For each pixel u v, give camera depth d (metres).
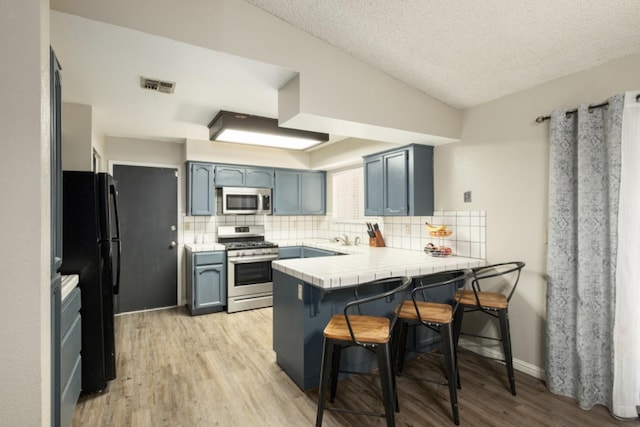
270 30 2.01
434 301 2.88
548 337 2.27
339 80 2.30
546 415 2.00
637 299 1.91
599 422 1.93
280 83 2.33
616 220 1.95
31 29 1.14
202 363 2.69
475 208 2.90
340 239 4.68
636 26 1.79
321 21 2.04
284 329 2.56
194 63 1.99
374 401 2.17
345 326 1.90
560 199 2.22
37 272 1.14
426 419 1.96
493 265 2.50
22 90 1.12
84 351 2.21
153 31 1.66
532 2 1.70
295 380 2.39
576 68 2.21
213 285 4.05
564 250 2.21
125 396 2.21
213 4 1.82
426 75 2.52
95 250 2.23
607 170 2.02
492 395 2.22
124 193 4.05
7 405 1.11
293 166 4.89
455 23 1.93
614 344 1.97
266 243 4.52
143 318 3.87
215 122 3.25
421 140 3.04
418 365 2.69
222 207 4.42
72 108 2.70
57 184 1.49
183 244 4.42
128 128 3.59
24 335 1.13
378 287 2.58
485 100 2.80
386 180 3.53
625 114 1.92
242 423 1.93
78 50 1.81
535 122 2.47
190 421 1.95
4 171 1.10
